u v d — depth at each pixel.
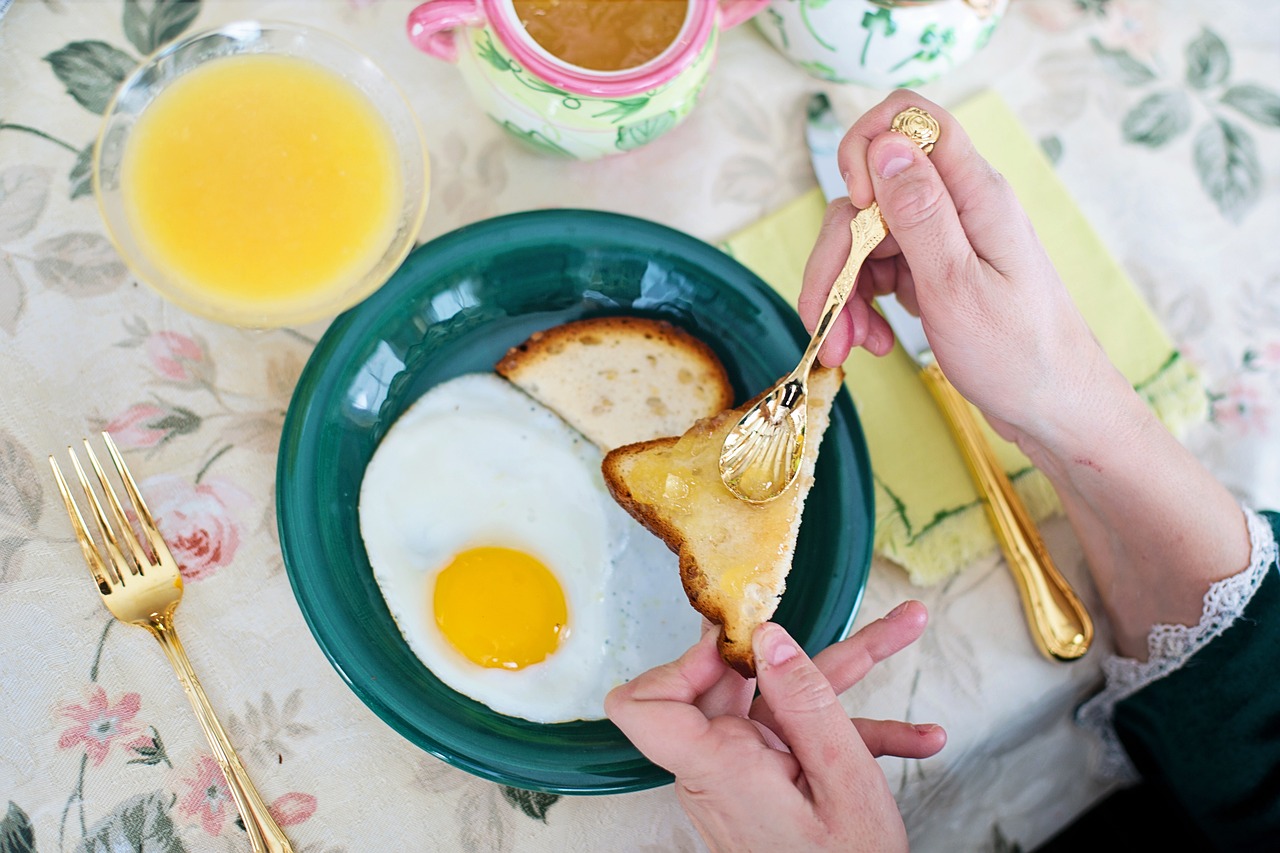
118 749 0.49
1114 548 0.53
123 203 0.50
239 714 0.49
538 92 0.49
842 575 0.49
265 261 0.50
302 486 0.48
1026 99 0.59
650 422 0.52
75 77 0.54
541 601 0.50
